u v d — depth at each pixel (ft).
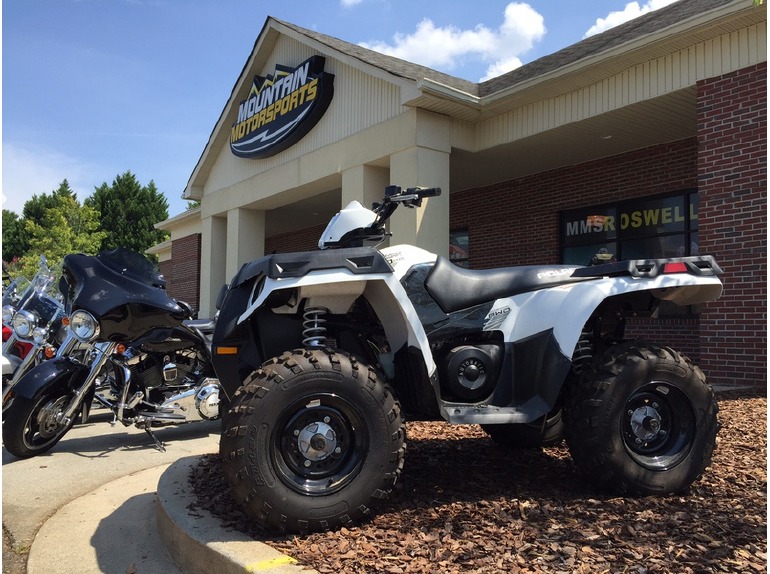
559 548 8.56
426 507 10.44
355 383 9.40
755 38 23.52
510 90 30.07
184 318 17.99
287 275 9.62
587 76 28.09
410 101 30.73
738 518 9.66
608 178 35.88
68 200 132.36
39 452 17.83
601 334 12.92
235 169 48.70
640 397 10.94
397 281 10.15
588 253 37.45
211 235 52.16
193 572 9.36
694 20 23.56
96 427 22.31
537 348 11.15
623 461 10.52
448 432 16.71
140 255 17.21
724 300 24.25
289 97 40.63
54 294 20.20
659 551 8.44
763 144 23.26
